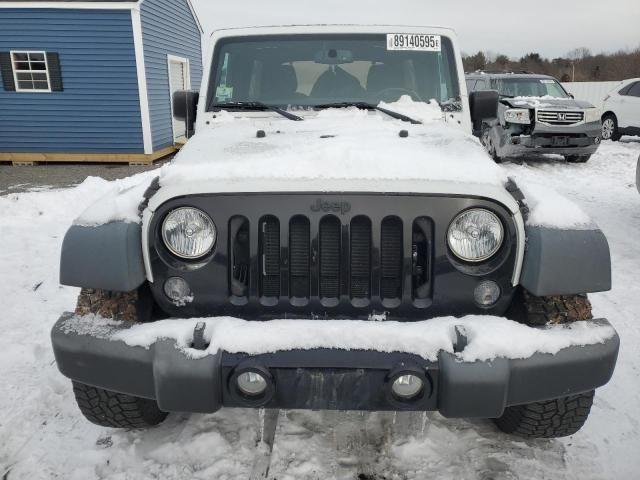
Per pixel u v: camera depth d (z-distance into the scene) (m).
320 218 2.05
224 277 2.09
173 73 14.55
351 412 2.78
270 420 2.71
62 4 11.58
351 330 1.96
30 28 11.84
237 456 2.47
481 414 1.93
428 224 2.06
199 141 2.74
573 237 2.02
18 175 11.13
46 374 3.21
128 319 2.14
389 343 1.93
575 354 1.98
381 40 3.52
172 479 2.35
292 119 3.26
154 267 2.09
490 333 1.95
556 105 11.02
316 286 2.09
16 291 4.56
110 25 11.89
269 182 2.03
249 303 2.11
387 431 2.64
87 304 2.18
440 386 1.92
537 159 12.23
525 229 2.06
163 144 13.76
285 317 2.12
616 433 2.66
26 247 5.83
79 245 2.07
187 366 1.92
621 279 4.80
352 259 2.10
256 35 3.56
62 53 12.02
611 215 7.13
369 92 3.51
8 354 3.44
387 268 2.11
